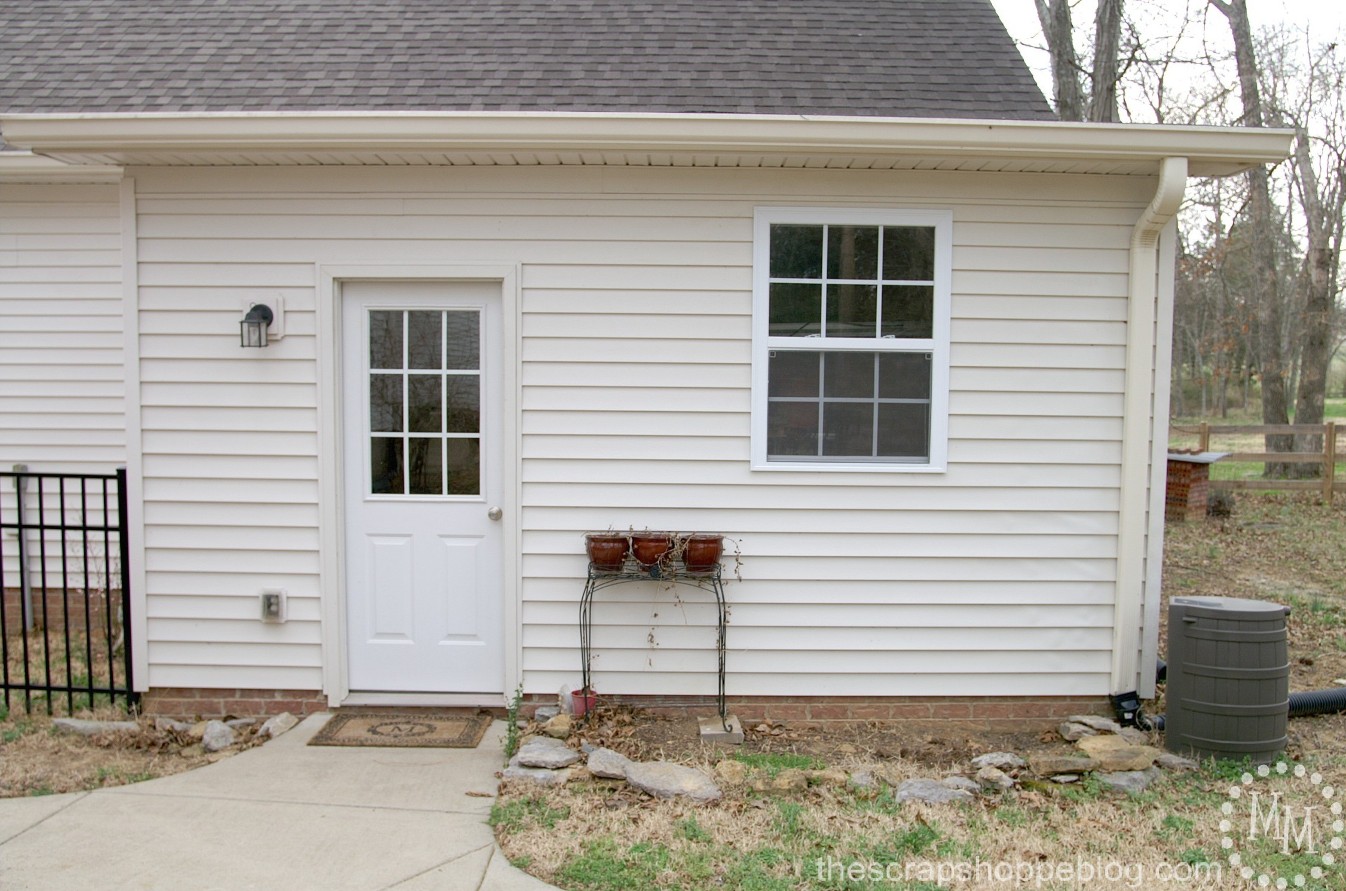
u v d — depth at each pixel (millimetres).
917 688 5438
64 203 6754
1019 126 4773
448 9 6668
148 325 5301
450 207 5270
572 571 5371
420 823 4043
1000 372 5371
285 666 5402
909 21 6602
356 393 5395
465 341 5398
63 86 5902
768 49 6172
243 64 6020
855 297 5355
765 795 4336
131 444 5316
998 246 5332
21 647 6609
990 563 5418
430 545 5457
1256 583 9383
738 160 5102
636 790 4352
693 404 5328
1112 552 5453
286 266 5289
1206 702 4801
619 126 4715
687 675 5398
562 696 5332
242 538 5359
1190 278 23234
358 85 5707
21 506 5266
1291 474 17109
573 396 5320
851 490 5371
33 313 6801
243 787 4391
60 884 3498
